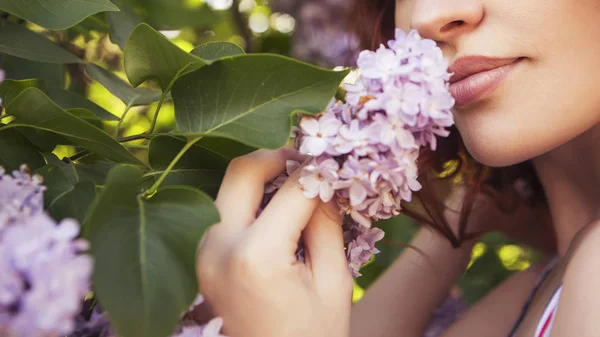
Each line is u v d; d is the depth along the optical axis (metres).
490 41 0.36
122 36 0.45
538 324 0.39
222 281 0.31
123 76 0.62
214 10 0.70
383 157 0.30
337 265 0.33
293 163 0.33
